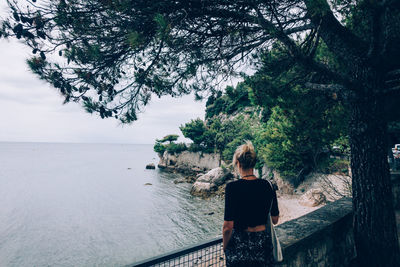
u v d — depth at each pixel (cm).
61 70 249
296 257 254
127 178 6331
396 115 398
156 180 5888
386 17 251
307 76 456
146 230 2608
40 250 2195
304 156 1770
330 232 314
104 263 1941
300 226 303
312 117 486
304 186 2862
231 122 5519
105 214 3256
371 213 284
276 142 2314
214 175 4181
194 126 6269
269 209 184
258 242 173
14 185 5494
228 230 176
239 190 179
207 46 354
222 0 278
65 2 225
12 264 1961
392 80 344
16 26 191
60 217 3156
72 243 2334
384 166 284
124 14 251
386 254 279
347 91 291
